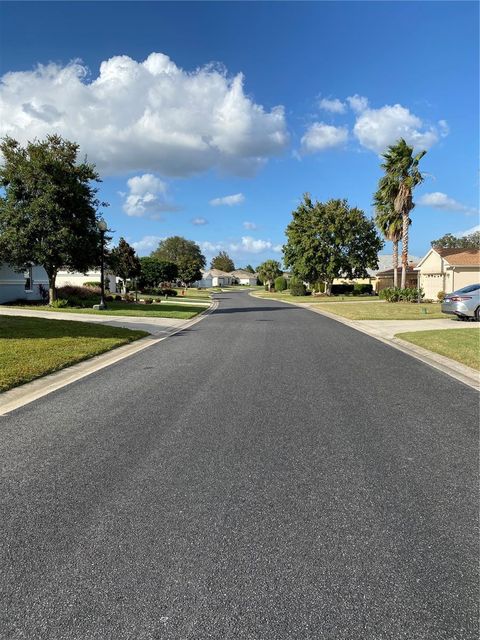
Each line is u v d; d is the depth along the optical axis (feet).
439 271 128.88
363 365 30.71
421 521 10.89
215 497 12.09
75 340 39.45
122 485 12.79
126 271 133.28
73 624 7.72
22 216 77.87
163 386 24.70
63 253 79.66
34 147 80.18
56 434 17.06
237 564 9.27
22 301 96.78
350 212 172.24
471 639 7.38
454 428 17.72
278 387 24.30
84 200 82.53
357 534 10.33
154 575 8.92
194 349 38.22
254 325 59.67
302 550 9.73
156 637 7.45
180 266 303.68
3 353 31.96
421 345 38.42
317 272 178.19
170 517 11.07
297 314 80.53
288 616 7.86
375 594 8.39
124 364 31.42
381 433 17.11
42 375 27.35
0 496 12.17
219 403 21.16
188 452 15.20
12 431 17.42
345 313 77.00
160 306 98.84
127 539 10.13
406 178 106.52
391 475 13.46
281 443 16.03
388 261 255.29
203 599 8.27
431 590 8.49
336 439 16.44
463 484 12.88
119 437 16.67
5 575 8.95
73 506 11.60
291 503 11.76
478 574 8.94
